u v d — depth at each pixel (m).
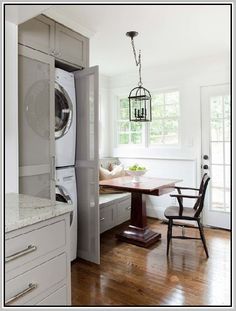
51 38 2.14
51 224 1.19
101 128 4.34
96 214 2.37
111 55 3.37
